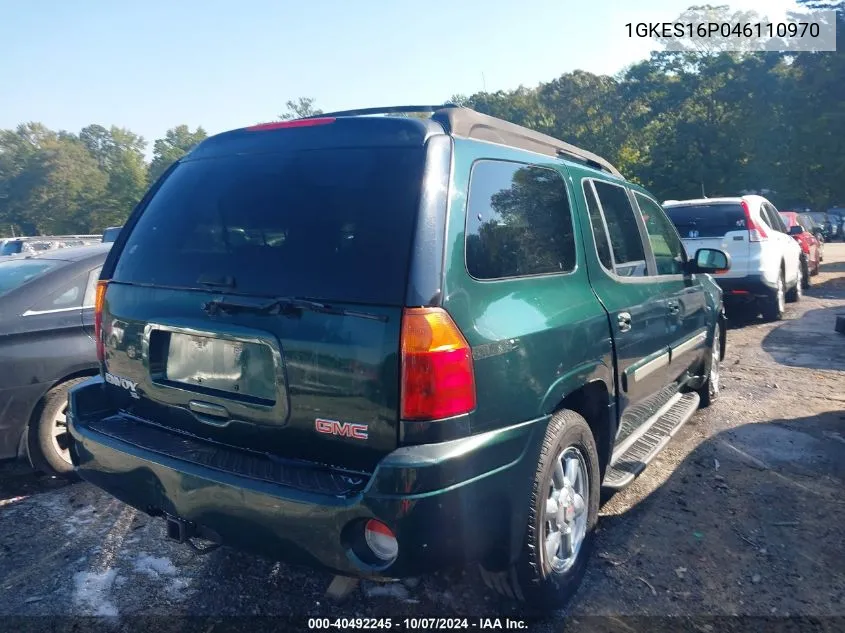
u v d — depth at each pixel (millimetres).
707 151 33375
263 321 2504
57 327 4395
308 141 2809
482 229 2611
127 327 3021
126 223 3301
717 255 4801
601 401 3287
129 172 76375
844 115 23938
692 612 2971
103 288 3201
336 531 2225
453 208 2477
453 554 2275
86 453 2957
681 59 34875
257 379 2543
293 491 2299
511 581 2760
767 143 30422
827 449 4840
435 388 2232
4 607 3041
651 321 3926
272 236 2641
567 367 2850
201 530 2602
